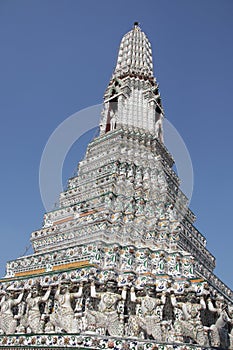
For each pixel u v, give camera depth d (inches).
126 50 1818.4
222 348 791.7
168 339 743.7
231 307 928.3
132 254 887.7
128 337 704.4
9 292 883.4
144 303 774.5
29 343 725.9
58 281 804.0
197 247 1199.6
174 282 833.5
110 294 767.7
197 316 780.6
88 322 701.3
